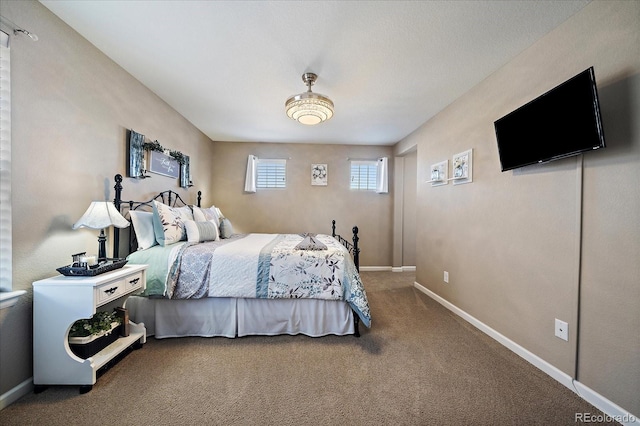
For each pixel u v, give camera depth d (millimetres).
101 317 1771
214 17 1627
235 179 4648
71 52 1760
